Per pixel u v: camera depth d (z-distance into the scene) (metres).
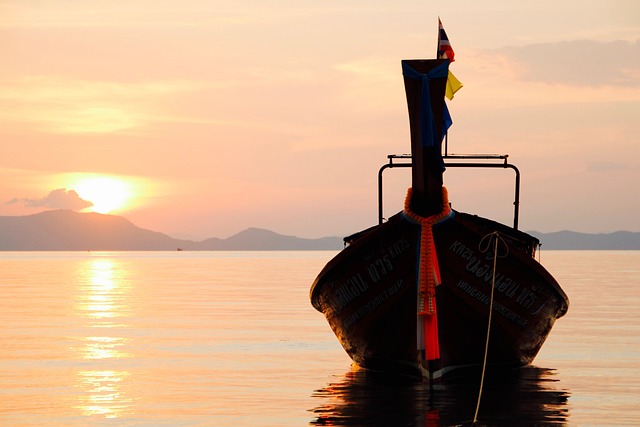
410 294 14.23
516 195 16.66
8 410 12.64
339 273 14.98
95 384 14.97
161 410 12.63
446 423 11.64
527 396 13.73
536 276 14.40
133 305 34.34
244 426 11.54
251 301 36.88
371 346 15.48
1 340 21.61
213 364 17.48
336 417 12.06
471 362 15.21
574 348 20.20
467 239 13.92
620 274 71.38
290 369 16.88
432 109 13.63
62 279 63.19
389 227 14.05
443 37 15.62
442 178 13.93
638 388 14.55
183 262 139.38
